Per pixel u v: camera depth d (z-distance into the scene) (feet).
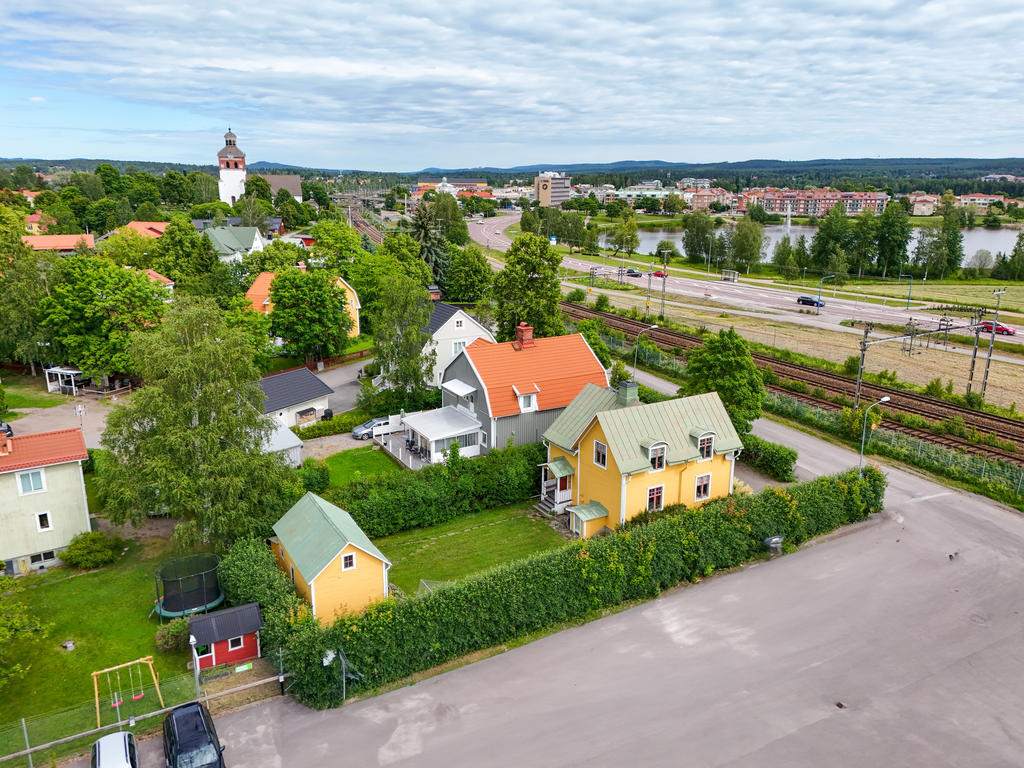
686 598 114.83
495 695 92.43
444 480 143.43
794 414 207.10
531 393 168.45
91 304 222.07
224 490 114.83
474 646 101.96
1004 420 199.52
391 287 197.47
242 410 120.67
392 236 361.51
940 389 224.74
